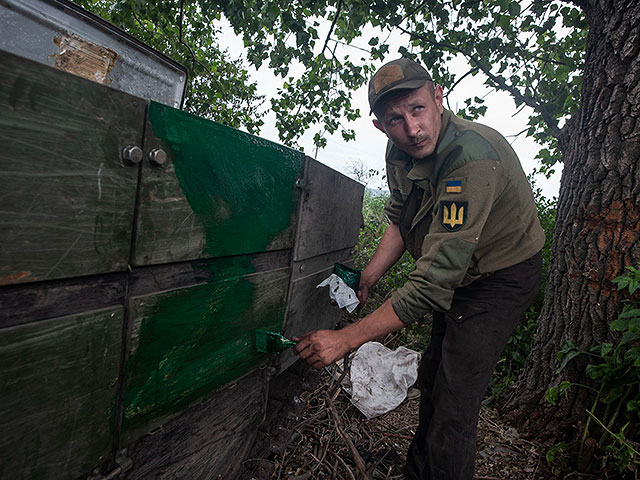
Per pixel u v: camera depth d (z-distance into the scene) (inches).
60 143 26.7
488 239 57.7
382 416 88.2
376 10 109.7
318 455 71.3
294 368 86.7
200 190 40.9
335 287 71.6
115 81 60.2
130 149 31.4
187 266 42.2
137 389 37.6
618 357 68.0
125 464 37.8
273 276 60.0
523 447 80.4
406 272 143.4
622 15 69.7
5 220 24.3
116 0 122.3
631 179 69.4
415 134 54.3
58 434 30.2
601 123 73.4
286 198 59.4
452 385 58.4
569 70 109.3
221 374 51.3
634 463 64.6
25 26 47.3
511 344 108.3
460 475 56.9
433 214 55.3
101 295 32.5
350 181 89.9
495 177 51.3
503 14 105.3
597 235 73.8
